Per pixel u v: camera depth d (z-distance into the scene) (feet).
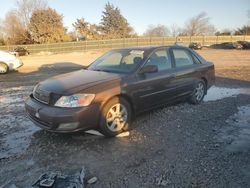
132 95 17.04
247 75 40.24
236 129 17.17
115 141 15.64
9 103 25.35
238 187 10.96
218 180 11.46
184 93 21.50
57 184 10.82
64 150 14.66
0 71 49.24
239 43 147.64
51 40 187.21
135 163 13.07
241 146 14.74
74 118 14.55
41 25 187.52
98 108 15.29
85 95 15.01
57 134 16.83
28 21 196.65
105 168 12.69
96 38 219.61
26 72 52.60
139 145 15.02
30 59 101.35
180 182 11.39
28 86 34.86
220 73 43.47
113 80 16.47
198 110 21.02
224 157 13.46
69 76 17.72
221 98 25.22
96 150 14.55
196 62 23.41
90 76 17.24
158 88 18.85
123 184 11.39
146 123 18.28
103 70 18.63
